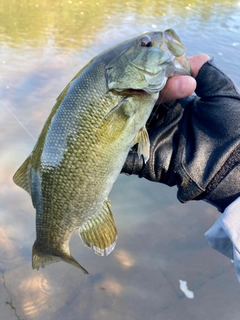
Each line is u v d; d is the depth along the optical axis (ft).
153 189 2.05
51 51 3.60
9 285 1.52
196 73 0.99
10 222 1.81
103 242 0.92
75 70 3.24
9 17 4.58
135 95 0.86
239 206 0.83
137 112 0.88
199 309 1.46
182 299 1.49
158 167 0.96
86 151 0.83
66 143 0.83
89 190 0.85
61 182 0.84
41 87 2.93
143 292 1.51
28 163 0.90
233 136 0.89
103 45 3.85
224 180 0.87
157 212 1.89
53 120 0.85
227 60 3.57
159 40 0.88
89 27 4.43
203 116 0.95
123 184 2.07
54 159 0.84
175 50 0.90
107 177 0.86
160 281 1.56
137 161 0.97
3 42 3.76
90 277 1.57
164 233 1.77
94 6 5.36
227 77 0.97
